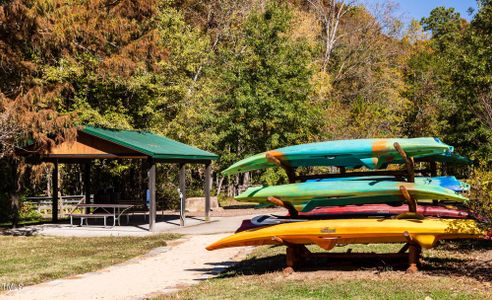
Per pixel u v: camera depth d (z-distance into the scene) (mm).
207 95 32312
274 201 10648
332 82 45781
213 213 28188
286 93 30438
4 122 18375
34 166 20828
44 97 20453
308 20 43250
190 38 31797
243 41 33125
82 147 20688
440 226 9547
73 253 14773
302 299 7980
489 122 16875
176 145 23719
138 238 17922
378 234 9750
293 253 10289
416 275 9312
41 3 20156
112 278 11414
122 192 32938
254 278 10094
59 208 29688
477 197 9672
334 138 30516
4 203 27438
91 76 26438
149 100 28719
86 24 24750
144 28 29094
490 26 18406
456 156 14227
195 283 10523
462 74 17719
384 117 32688
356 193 10227
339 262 10938
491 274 9305
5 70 21109
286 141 30766
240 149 31641
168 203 33406
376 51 48812
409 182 10344
